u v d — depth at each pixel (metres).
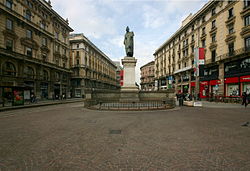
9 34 24.98
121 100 15.83
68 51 44.03
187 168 2.92
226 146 4.10
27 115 10.16
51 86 34.84
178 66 43.31
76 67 49.84
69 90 43.97
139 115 9.38
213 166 2.99
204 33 31.62
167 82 50.31
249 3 21.72
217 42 27.55
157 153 3.64
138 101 15.90
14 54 24.94
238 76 22.12
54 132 5.59
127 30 18.02
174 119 8.07
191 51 36.50
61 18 40.09
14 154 3.64
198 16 33.09
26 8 28.66
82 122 7.38
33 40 30.00
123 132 5.53
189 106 16.03
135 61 16.86
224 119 8.16
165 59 52.88
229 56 23.81
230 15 25.02
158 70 59.53
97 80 60.44
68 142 4.46
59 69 37.75
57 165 3.07
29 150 3.87
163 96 16.39
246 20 22.12
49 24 35.66
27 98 25.08
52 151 3.80
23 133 5.48
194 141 4.50
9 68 24.70
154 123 7.05
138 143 4.35
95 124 6.90
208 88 29.22
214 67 27.77
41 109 14.30
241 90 21.86
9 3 25.39
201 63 18.36
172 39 46.75
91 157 3.44
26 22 28.05
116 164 3.10
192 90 35.44
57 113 10.94
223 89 25.05
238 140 4.60
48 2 35.75
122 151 3.77
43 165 3.08
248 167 2.95
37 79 29.94
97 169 2.90
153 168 2.93
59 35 39.84
